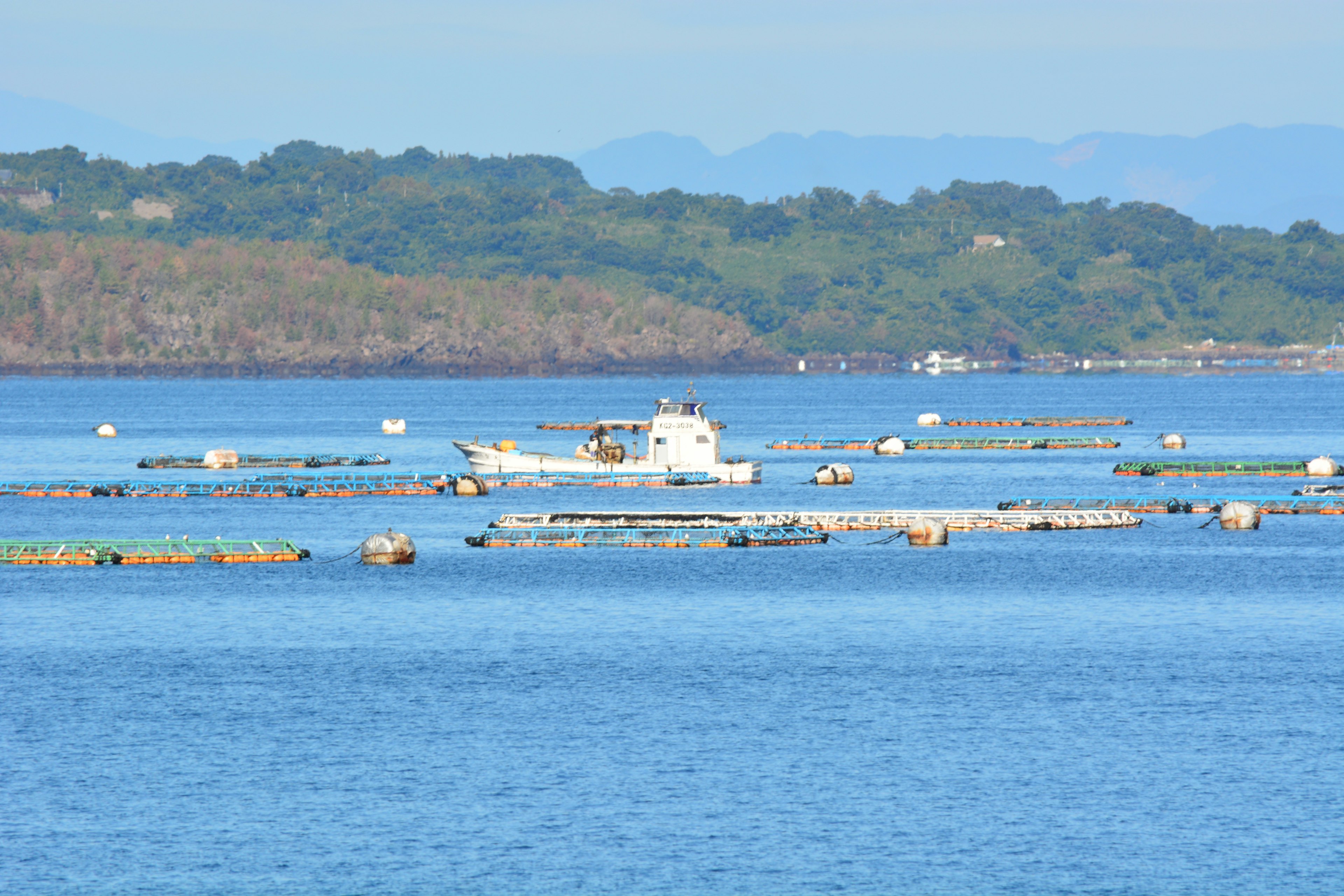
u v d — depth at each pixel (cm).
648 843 15188
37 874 14438
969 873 14488
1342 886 14200
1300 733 18875
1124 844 15175
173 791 16650
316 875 14425
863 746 18350
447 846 15088
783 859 14800
